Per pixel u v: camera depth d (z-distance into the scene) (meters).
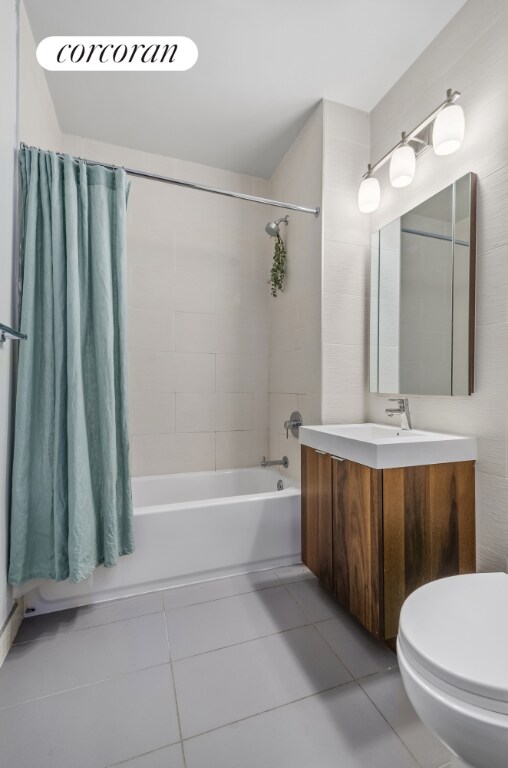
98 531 1.45
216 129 2.09
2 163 1.20
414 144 1.64
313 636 1.30
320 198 1.88
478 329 1.33
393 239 1.75
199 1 1.39
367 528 1.20
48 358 1.35
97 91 1.81
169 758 0.87
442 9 1.41
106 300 1.46
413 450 1.21
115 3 1.40
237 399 2.48
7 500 1.26
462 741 0.63
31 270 1.33
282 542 1.80
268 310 2.57
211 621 1.39
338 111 1.89
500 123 1.25
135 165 2.25
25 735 0.93
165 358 2.30
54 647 1.25
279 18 1.45
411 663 0.71
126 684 1.09
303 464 1.67
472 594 0.87
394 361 1.74
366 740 0.91
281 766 0.85
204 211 2.40
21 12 1.38
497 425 1.25
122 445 1.52
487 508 1.28
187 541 1.63
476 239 1.34
